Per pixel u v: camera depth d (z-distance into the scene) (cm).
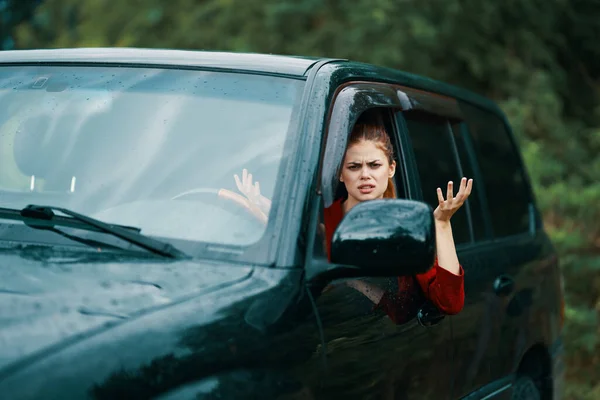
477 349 473
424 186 455
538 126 1566
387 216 319
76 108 385
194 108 371
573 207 1268
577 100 1789
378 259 315
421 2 1463
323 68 389
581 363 1008
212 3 1614
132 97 383
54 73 407
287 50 1540
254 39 1559
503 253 546
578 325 1014
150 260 315
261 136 356
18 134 382
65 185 358
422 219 319
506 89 1576
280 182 340
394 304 379
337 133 367
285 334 305
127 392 249
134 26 1688
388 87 441
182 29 1634
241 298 299
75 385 239
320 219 345
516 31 1625
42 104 391
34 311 260
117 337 258
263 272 317
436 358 419
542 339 586
